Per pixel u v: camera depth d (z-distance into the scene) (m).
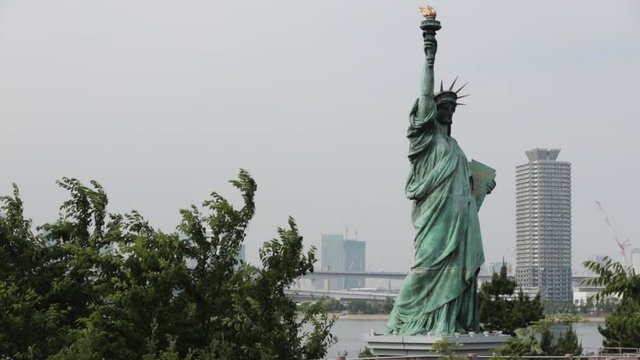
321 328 99.25
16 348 97.19
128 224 103.25
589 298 70.88
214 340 92.81
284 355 94.75
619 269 69.94
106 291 98.19
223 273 100.19
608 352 190.25
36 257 107.44
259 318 95.50
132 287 94.31
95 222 115.12
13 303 97.81
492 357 126.62
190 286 99.00
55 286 104.44
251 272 99.38
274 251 100.06
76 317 107.06
